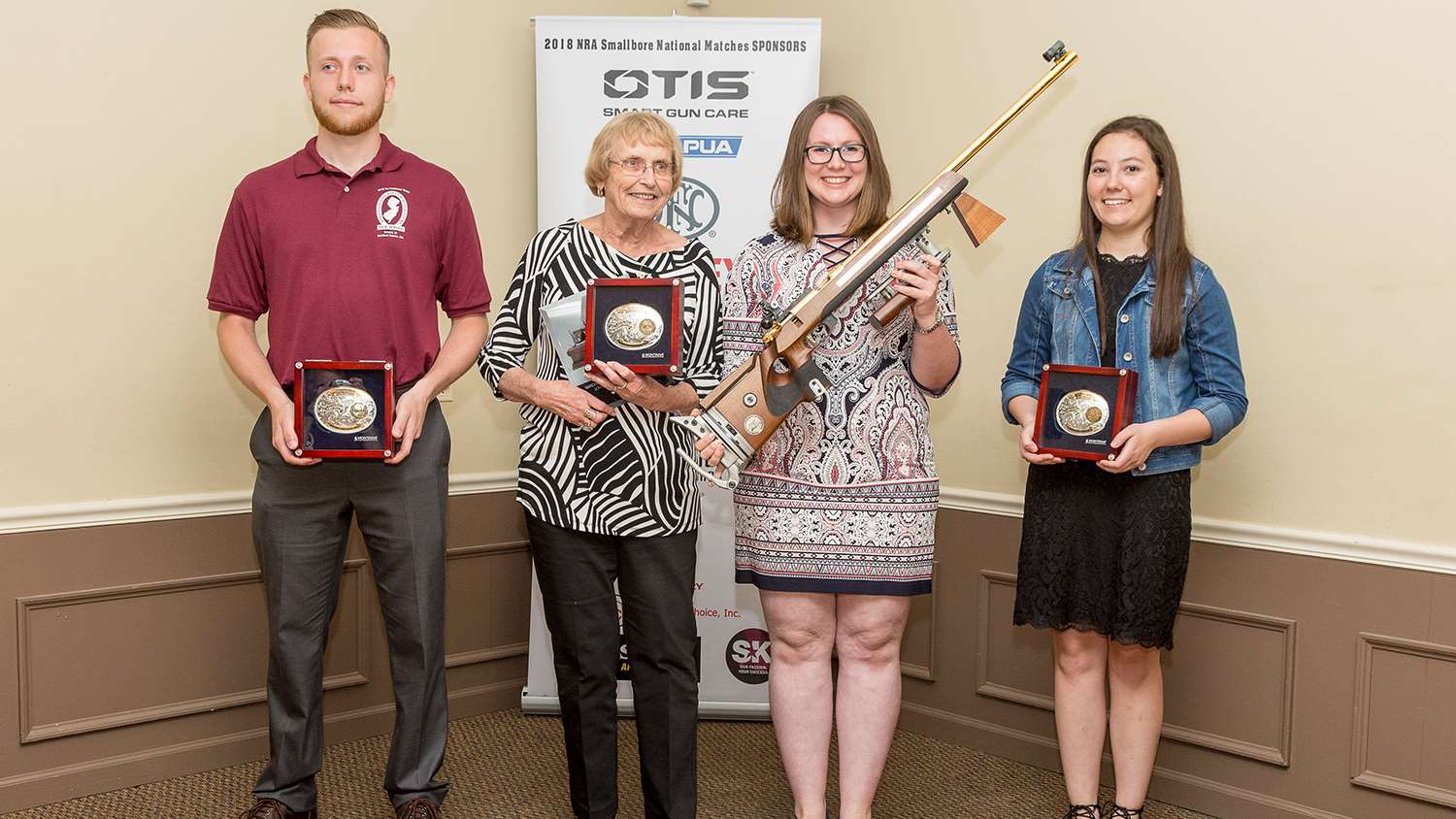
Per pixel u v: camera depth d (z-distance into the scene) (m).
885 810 2.68
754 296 2.29
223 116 2.82
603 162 2.17
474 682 3.35
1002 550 3.06
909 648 3.28
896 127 3.30
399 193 2.29
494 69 3.30
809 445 2.24
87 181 2.63
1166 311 2.24
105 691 2.70
